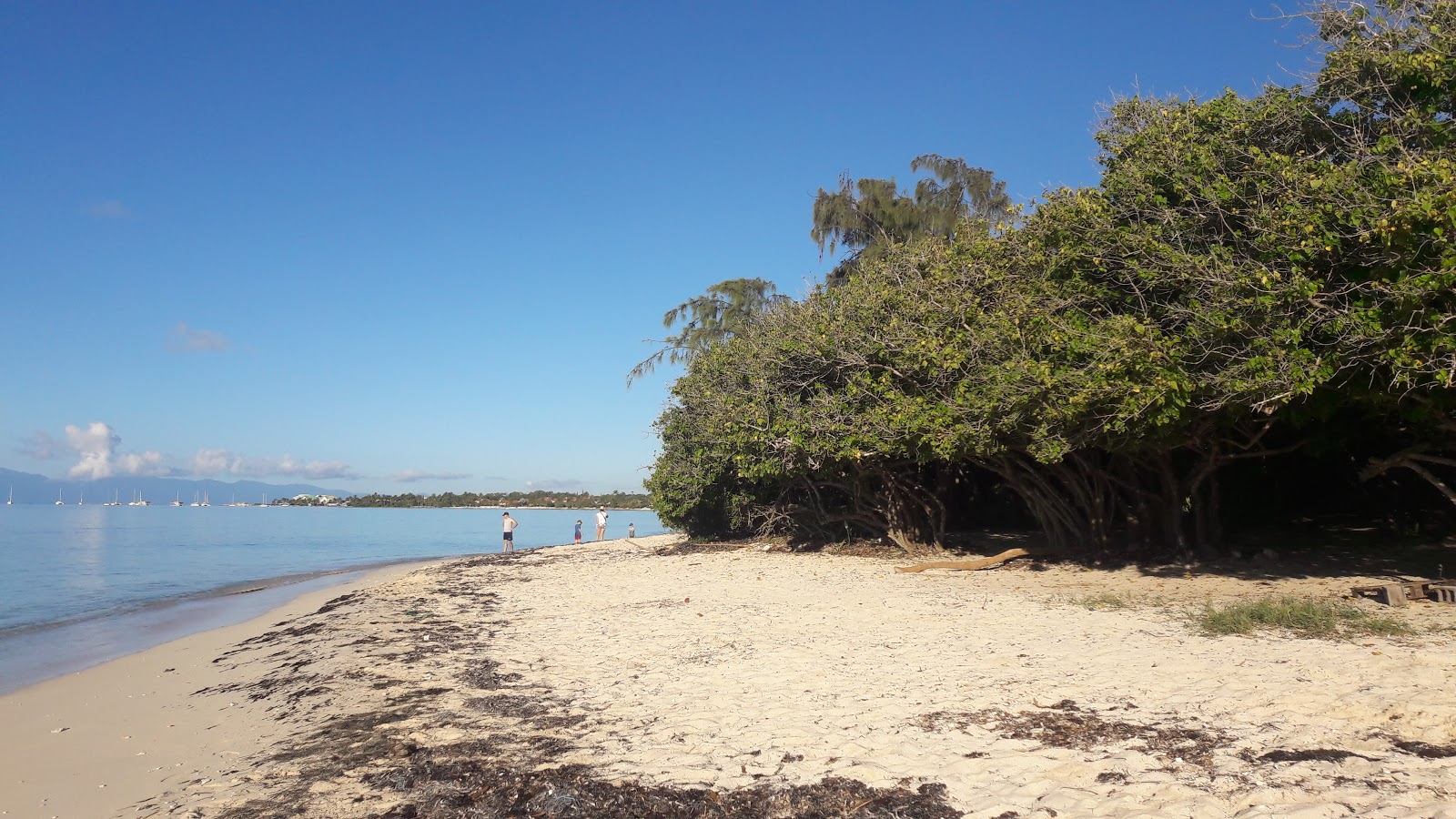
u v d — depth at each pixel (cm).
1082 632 1161
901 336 1894
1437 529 1861
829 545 2662
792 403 2283
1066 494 2170
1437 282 1033
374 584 2592
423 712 916
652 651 1184
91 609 2153
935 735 741
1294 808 532
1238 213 1338
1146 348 1298
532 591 2066
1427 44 1239
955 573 1923
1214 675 871
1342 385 1195
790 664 1052
